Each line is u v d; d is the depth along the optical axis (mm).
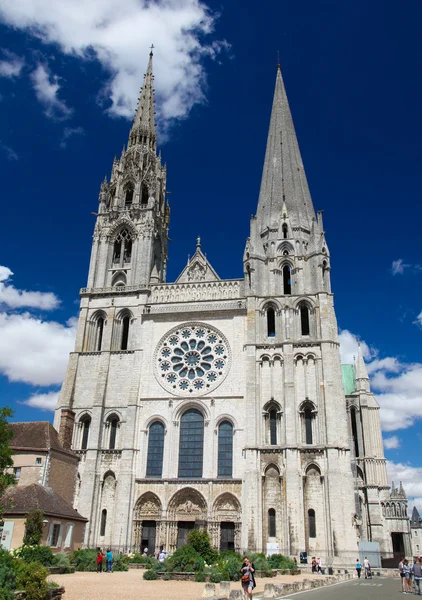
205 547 56875
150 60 119938
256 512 69688
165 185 106312
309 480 71750
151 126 109938
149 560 60656
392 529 106500
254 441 73688
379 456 100625
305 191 96688
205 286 86875
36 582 28438
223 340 82500
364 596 36469
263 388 77938
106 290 89562
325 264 85562
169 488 74312
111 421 80875
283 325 81188
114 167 103812
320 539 68562
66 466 68375
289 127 105438
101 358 84000
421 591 39750
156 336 84562
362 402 104188
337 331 81000
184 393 80000
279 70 114625
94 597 31594
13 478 49531
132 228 94688
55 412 81312
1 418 48375
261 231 93188
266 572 51688
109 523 74062
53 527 56656
